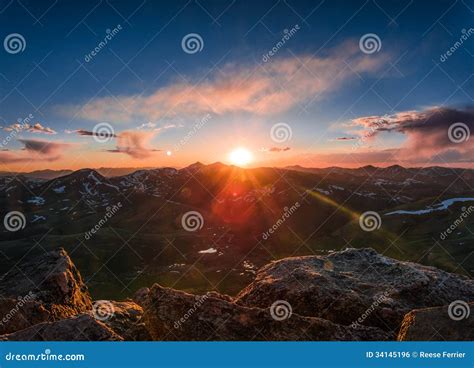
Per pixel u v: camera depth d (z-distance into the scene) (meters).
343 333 15.12
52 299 19.55
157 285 17.16
